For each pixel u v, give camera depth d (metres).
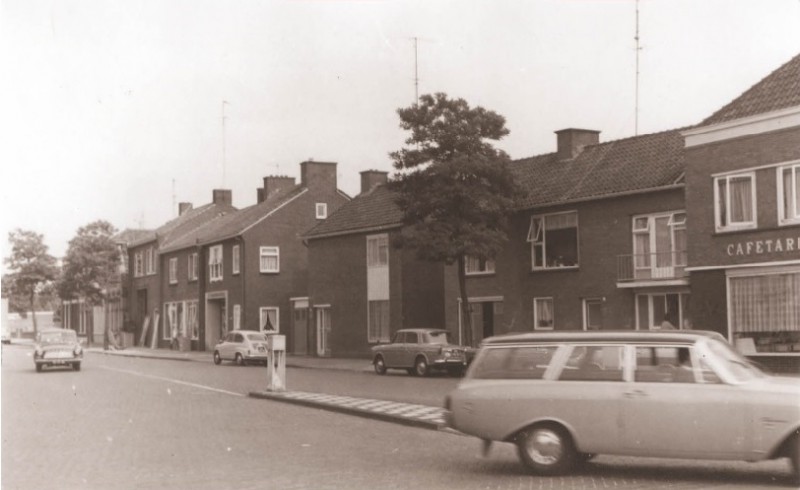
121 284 70.31
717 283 26.42
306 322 50.03
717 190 26.45
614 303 31.38
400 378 30.45
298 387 26.70
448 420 12.05
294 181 58.31
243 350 41.25
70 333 37.28
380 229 41.06
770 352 24.98
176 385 28.59
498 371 11.84
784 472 11.62
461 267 32.66
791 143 24.59
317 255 45.97
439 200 31.14
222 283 54.69
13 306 92.00
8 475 12.23
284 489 10.84
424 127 31.81
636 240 30.94
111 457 13.77
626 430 10.99
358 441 15.33
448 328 37.53
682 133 27.44
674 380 10.90
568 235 33.44
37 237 75.56
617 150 34.03
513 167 37.81
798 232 24.44
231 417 19.31
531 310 34.50
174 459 13.46
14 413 20.25
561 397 11.31
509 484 10.91
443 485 10.91
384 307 41.34
